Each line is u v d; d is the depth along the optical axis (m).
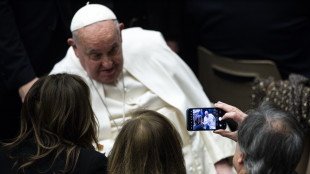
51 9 11.42
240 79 12.11
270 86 9.66
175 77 10.33
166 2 13.53
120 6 13.07
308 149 9.41
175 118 10.03
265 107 6.30
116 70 9.41
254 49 12.12
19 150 7.06
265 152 5.93
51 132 7.08
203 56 12.70
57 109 7.00
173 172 6.56
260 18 11.81
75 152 7.01
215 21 12.27
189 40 13.91
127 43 10.35
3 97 11.81
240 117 7.69
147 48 10.37
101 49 8.88
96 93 9.76
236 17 11.96
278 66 12.33
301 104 9.09
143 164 6.39
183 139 9.98
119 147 6.55
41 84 7.18
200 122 7.87
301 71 12.43
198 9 12.49
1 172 6.94
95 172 6.86
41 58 11.86
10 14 10.95
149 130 6.40
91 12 8.87
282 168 5.97
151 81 10.13
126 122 6.72
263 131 5.96
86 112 7.18
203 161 10.08
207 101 10.66
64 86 7.07
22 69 11.08
